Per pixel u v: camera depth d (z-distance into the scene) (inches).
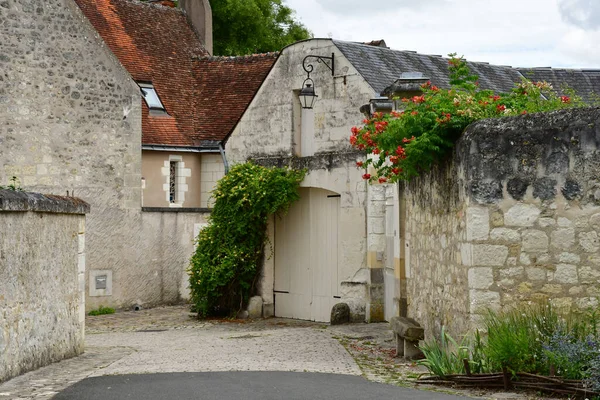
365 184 681.0
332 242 714.8
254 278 761.6
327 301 717.3
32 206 400.8
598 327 338.0
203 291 753.0
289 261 750.5
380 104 620.7
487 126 364.5
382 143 407.2
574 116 354.3
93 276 820.0
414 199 494.0
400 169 434.3
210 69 1048.8
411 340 444.5
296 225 746.2
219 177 967.6
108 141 834.2
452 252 398.0
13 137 787.4
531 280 358.0
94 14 1008.2
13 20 788.0
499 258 360.8
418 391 328.8
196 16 1115.9
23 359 391.2
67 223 462.3
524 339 327.3
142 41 1032.2
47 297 429.1
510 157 360.5
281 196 728.3
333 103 805.2
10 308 375.2
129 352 492.4
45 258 426.6
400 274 547.8
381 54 825.5
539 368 327.6
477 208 362.9
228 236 750.5
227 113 994.1
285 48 850.1
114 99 838.5
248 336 594.2
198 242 771.4
